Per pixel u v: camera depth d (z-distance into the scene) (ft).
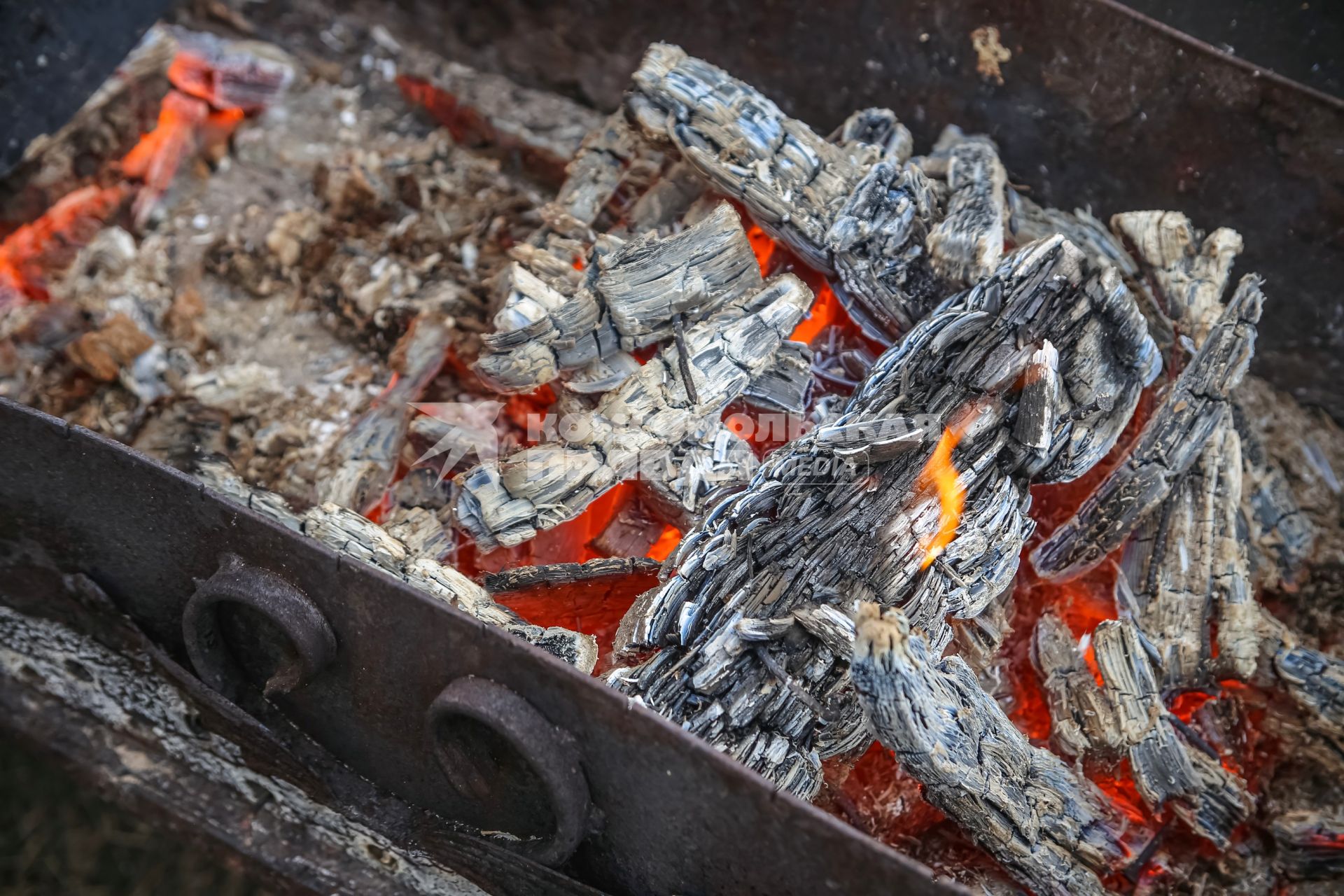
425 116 3.13
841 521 2.48
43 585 2.48
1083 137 2.83
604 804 2.33
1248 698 2.61
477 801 2.40
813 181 2.65
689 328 2.61
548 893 2.37
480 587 2.52
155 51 3.03
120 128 3.01
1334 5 2.92
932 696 2.36
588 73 3.06
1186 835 2.53
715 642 2.42
